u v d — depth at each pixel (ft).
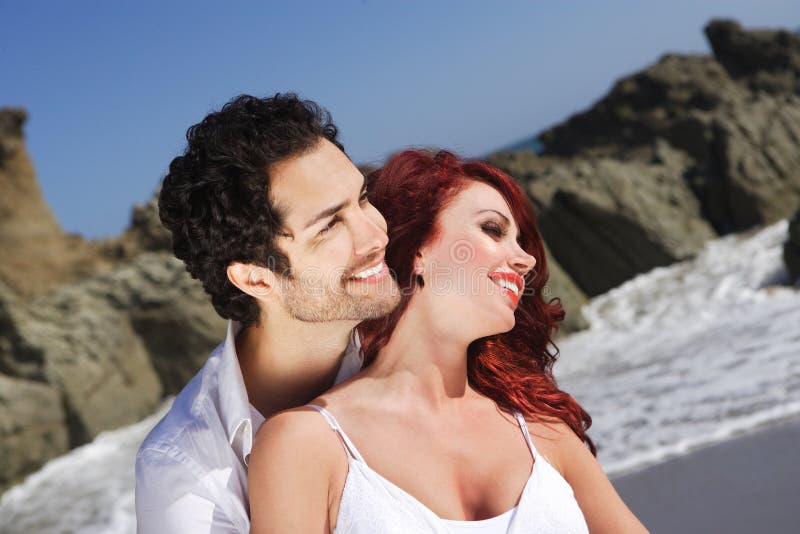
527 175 58.29
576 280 48.70
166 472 5.87
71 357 36.91
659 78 63.16
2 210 53.26
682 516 13.58
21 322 36.60
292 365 6.47
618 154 60.59
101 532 21.89
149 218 54.34
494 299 6.27
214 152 5.80
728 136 53.52
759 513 12.91
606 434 19.74
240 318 6.18
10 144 54.75
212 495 5.90
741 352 25.63
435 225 6.29
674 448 17.26
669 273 46.70
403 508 5.59
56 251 54.13
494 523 5.78
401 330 6.39
